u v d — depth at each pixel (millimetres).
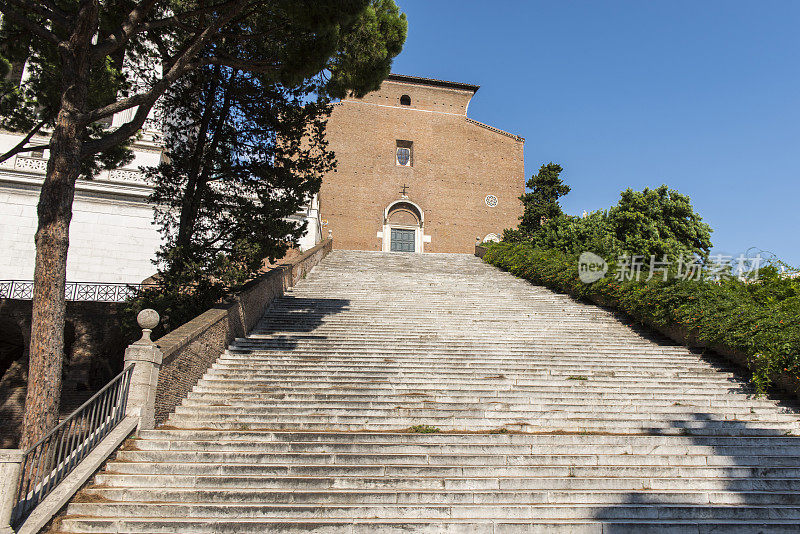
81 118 7715
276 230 11867
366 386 10031
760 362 10859
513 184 37062
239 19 10070
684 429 8812
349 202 34375
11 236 17797
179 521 5824
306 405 9172
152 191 19141
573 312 15703
